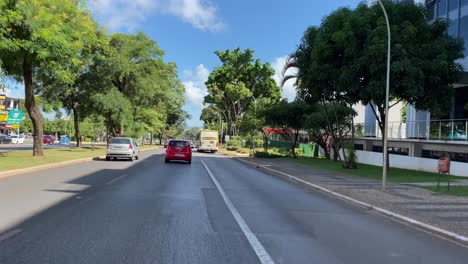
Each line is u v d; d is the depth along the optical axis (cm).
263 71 8238
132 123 5253
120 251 707
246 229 910
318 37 2528
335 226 1000
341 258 714
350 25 2381
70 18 2534
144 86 4709
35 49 2117
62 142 9506
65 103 4594
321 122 3788
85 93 4334
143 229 875
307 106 4322
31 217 971
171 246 748
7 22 1995
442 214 1198
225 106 8681
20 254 677
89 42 2705
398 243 848
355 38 2369
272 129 5041
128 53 4622
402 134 3381
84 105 4550
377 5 2488
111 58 4225
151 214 1044
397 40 2284
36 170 2188
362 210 1284
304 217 1102
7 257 660
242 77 8312
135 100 4988
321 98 2748
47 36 2112
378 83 2278
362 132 4272
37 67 2922
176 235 831
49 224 901
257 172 2698
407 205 1351
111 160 3331
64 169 2322
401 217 1139
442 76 2380
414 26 2375
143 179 1902
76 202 1198
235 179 2108
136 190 1502
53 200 1223
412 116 3588
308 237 863
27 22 2045
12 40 2075
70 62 2619
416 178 2266
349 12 2550
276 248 761
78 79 4241
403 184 1959
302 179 2167
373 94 2322
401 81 2264
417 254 766
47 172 2106
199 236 830
